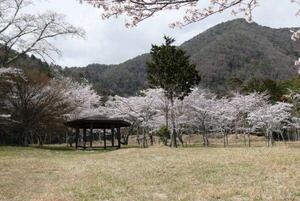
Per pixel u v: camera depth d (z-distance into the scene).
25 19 33.88
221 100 44.34
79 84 54.88
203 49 125.12
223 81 101.31
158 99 39.69
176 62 34.78
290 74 102.19
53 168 17.00
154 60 35.06
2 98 36.56
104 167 16.23
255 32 138.25
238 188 10.27
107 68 155.25
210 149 24.19
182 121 40.03
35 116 38.00
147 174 13.68
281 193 9.29
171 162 16.27
